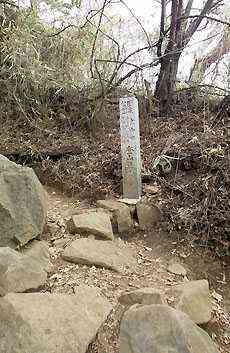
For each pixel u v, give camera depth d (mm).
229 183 3111
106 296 2193
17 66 4328
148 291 2117
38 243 2701
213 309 2395
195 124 4281
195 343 1685
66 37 4891
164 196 3348
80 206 3482
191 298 2215
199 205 3104
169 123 4523
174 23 4777
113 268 2516
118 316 1982
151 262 2787
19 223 2635
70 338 1712
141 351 1657
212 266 2861
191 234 3027
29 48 4453
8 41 4367
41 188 2961
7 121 4504
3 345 1644
